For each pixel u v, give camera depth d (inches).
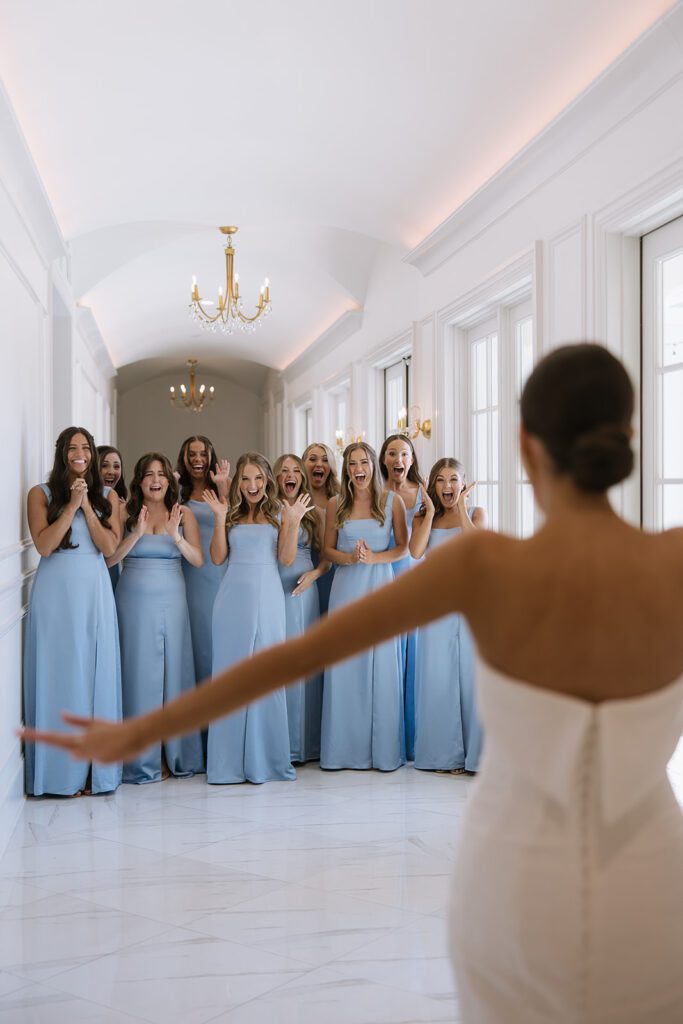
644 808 43.8
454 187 225.8
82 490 180.1
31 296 195.6
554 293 179.8
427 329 258.7
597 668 42.7
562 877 42.3
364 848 153.8
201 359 621.9
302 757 210.5
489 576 44.1
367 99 195.5
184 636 202.5
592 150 164.4
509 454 218.8
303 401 467.8
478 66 174.9
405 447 220.2
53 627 181.9
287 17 162.6
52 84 174.7
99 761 47.0
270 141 218.8
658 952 42.2
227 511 205.6
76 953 114.7
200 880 139.5
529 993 43.1
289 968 110.2
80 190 230.2
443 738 202.5
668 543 45.4
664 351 156.8
